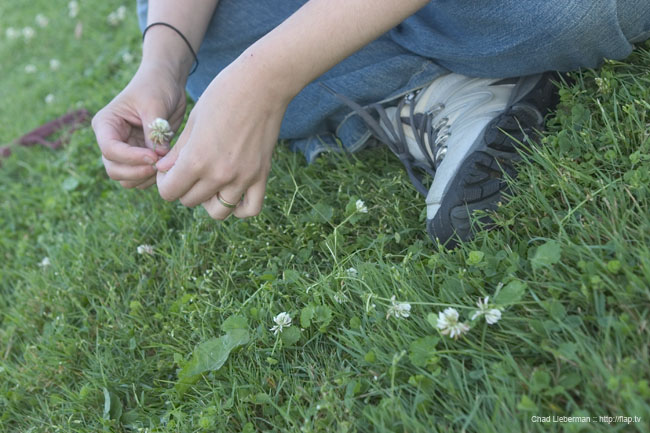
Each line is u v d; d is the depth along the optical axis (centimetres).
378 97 106
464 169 93
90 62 190
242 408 89
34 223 131
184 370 92
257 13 106
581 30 90
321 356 91
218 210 94
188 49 105
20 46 218
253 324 96
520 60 95
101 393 98
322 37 86
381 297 89
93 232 122
